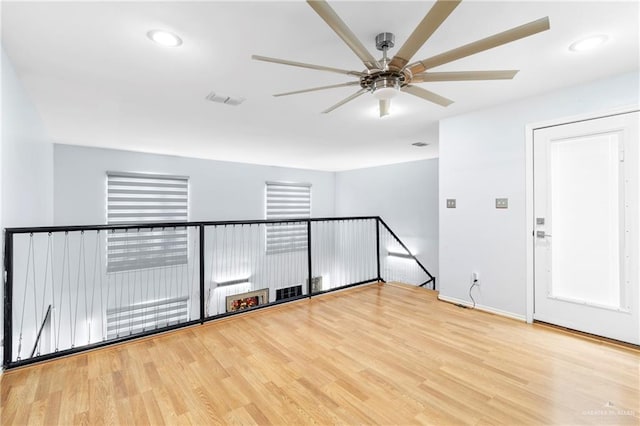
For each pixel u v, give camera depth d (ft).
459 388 6.53
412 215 22.98
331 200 29.71
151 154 19.61
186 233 21.09
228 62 7.49
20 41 6.42
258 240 24.64
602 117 8.69
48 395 6.24
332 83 8.76
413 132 14.44
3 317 6.91
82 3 5.25
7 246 6.91
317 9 4.05
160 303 20.03
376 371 7.19
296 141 16.24
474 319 10.46
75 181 17.12
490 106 10.87
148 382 6.73
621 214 8.47
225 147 17.74
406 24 5.95
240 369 7.27
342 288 14.14
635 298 8.29
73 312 17.30
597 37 6.49
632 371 7.17
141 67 7.70
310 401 6.11
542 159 9.84
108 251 18.33
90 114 11.41
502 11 5.58
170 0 5.21
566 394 6.33
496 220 10.87
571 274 9.36
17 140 7.91
